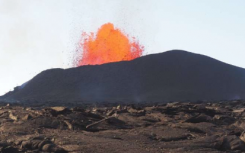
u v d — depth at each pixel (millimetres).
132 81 185000
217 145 22422
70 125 30188
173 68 190875
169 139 25828
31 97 176000
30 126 29797
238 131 28344
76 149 21406
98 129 30406
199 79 182250
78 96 171625
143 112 41000
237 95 170875
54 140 23562
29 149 21891
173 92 170500
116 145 22469
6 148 21531
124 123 33156
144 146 22750
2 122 33750
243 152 21672
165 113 43875
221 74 185750
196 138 25422
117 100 160000
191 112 43281
